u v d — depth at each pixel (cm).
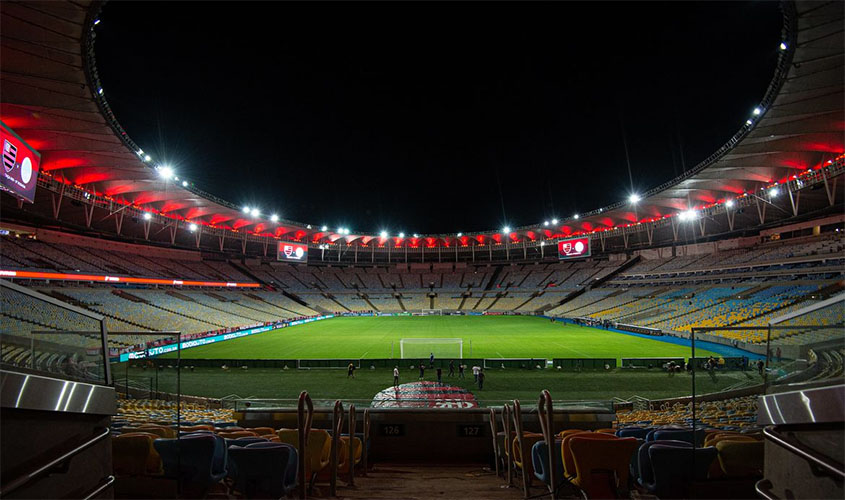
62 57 2009
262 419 921
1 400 253
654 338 3928
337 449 576
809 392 292
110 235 5047
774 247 4678
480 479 682
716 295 4447
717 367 2388
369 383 2277
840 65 2197
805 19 1938
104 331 390
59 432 308
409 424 861
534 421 851
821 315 371
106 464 362
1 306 321
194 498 476
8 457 259
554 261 8269
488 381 2331
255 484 454
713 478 488
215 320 4447
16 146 2328
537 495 554
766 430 331
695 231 5900
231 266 7000
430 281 8231
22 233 4181
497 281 7975
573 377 2409
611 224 6881
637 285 6059
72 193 3741
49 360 356
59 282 3766
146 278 4734
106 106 2512
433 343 3666
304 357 3053
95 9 1803
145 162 3400
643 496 513
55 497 296
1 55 1923
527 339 3950
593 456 439
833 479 261
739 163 3600
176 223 5416
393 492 590
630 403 1744
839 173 3234
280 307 6103
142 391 1714
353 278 8231
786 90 2411
